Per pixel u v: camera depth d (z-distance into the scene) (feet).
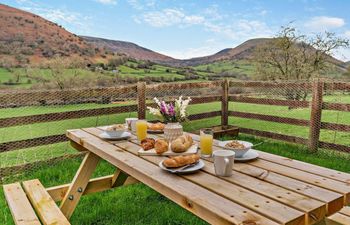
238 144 6.63
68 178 12.26
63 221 6.64
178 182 5.20
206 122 23.86
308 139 16.55
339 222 6.23
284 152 15.99
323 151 16.20
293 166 6.08
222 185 5.05
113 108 15.81
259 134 19.13
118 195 10.60
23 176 12.87
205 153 6.76
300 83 16.84
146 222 8.92
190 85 18.75
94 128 10.15
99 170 12.84
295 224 3.94
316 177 5.44
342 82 14.99
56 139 14.15
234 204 4.35
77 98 14.70
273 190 4.84
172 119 8.20
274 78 34.47
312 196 4.60
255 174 5.59
